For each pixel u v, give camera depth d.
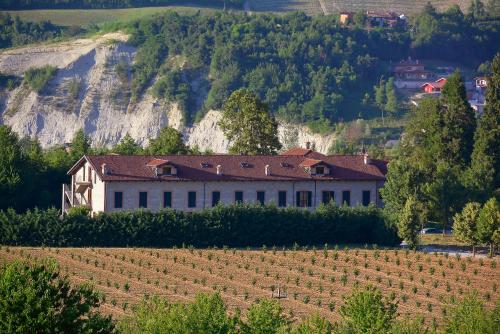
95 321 161.12
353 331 195.62
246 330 189.25
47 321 155.50
